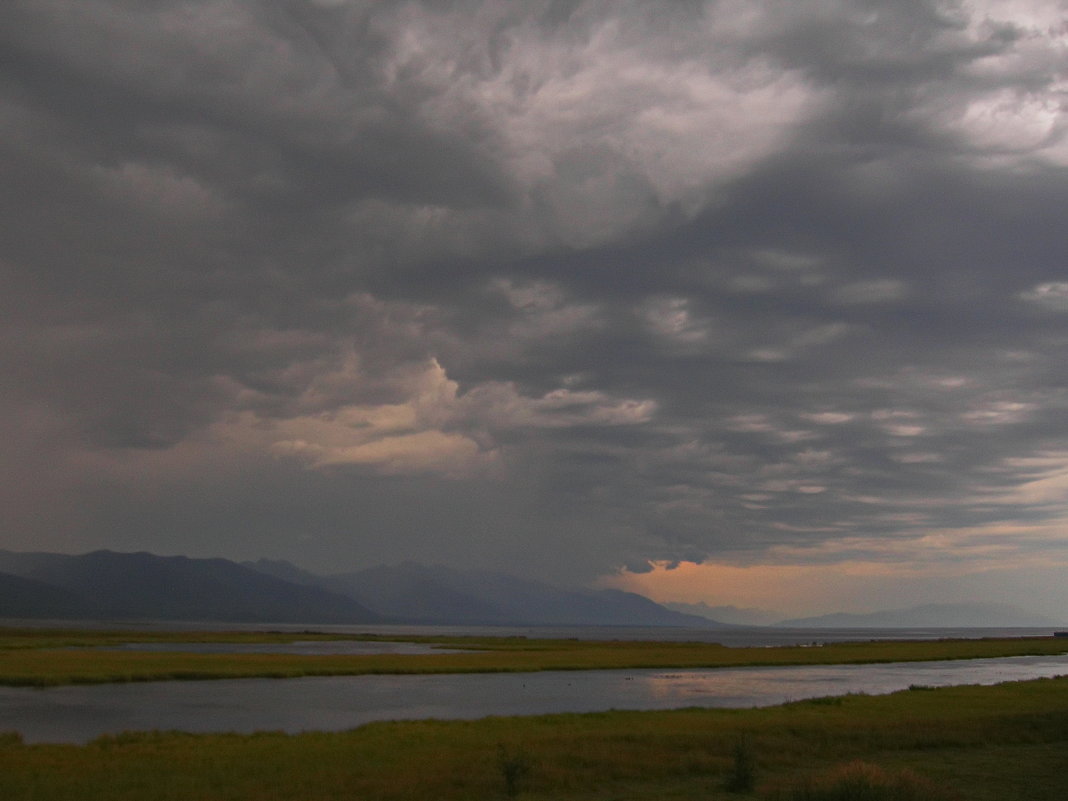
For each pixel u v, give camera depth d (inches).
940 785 975.6
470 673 3489.2
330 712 2081.7
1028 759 1236.5
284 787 1004.6
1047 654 6013.8
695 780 1088.2
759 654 5251.0
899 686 3031.5
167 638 7229.3
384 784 1016.2
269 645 6378.0
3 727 1793.8
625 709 2105.1
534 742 1365.7
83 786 1007.0
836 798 898.7
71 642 5777.6
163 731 1614.2
